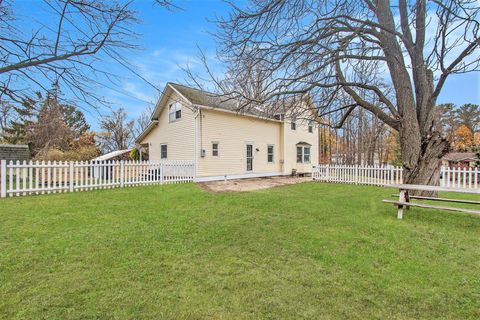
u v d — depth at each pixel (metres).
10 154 16.66
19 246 3.97
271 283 2.98
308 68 5.42
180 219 5.72
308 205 7.27
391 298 2.67
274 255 3.78
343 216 5.97
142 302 2.58
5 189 8.49
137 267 3.35
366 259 3.62
